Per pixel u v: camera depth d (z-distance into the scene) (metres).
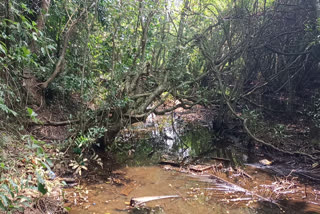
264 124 6.99
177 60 6.69
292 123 7.33
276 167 5.28
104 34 5.87
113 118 5.41
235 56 7.77
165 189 4.15
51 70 5.13
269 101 8.65
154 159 5.55
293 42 8.03
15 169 3.12
